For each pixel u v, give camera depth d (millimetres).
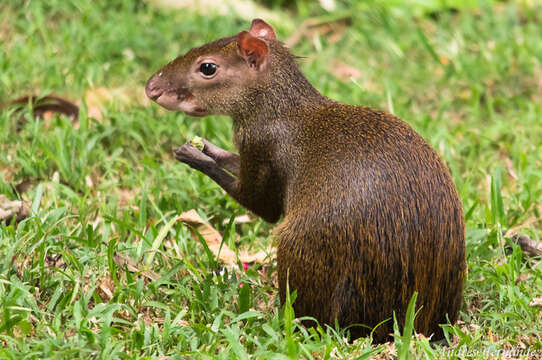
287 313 6887
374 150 7406
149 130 11922
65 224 9219
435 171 7414
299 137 8172
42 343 6664
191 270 8180
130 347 6871
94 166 10969
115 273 7867
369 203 7148
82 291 7582
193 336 7078
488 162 11633
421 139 7668
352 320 7320
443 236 7273
